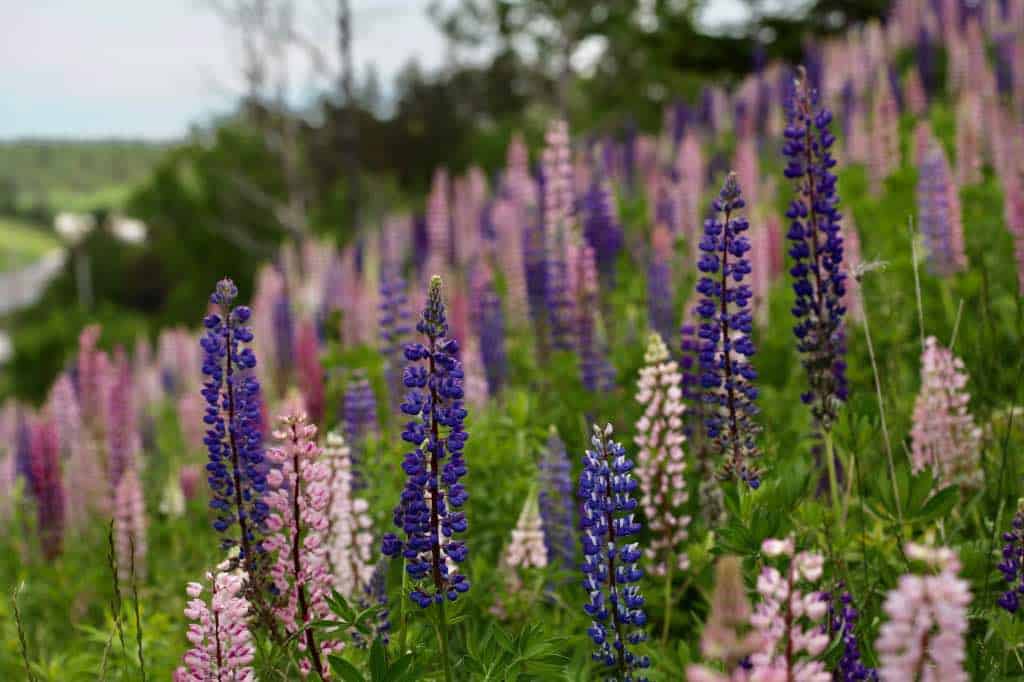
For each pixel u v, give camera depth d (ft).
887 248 29.71
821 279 14.74
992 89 51.78
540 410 25.23
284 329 39.86
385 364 26.50
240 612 11.23
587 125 109.91
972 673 11.39
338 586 14.79
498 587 16.30
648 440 15.42
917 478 12.85
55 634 21.26
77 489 28.68
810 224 14.70
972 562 13.38
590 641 14.42
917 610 7.00
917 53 77.66
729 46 97.55
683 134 71.20
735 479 13.88
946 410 15.87
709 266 14.06
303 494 12.55
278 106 97.04
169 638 17.11
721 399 14.03
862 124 49.19
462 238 47.50
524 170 42.83
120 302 215.72
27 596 22.26
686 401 18.56
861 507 13.30
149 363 53.72
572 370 26.22
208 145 150.51
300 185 106.22
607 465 11.00
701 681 6.79
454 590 11.19
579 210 33.83
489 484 19.86
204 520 26.43
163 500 26.96
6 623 20.27
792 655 7.99
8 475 30.07
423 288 35.37
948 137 48.37
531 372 28.53
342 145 117.29
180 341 51.75
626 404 23.89
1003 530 13.98
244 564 12.63
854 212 37.24
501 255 42.80
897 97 61.36
